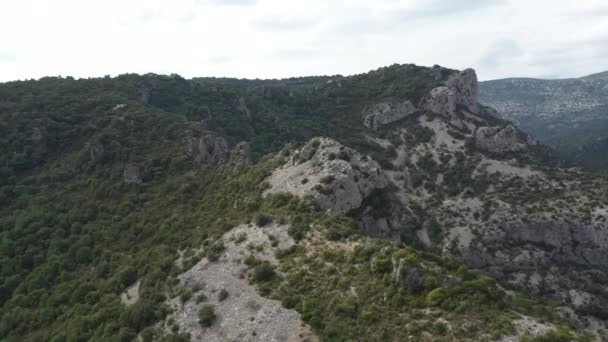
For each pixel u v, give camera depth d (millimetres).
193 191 80000
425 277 37469
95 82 138250
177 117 107000
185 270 55719
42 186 85375
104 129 100375
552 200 119438
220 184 79812
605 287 100188
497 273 105125
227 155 92125
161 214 74250
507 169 139000
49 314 56938
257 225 59281
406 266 38625
